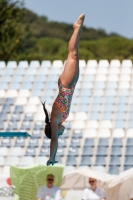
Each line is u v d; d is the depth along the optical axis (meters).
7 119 70.69
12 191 47.97
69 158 63.69
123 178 44.00
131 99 71.81
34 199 47.28
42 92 74.88
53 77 77.25
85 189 44.06
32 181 47.00
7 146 65.81
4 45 115.31
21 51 147.38
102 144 65.25
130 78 75.44
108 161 62.91
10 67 79.50
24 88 75.69
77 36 22.53
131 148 64.19
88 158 63.56
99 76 76.06
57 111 22.39
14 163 63.28
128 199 47.00
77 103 71.81
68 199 48.75
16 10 115.94
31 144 66.12
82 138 66.38
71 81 22.42
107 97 72.44
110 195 47.09
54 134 21.94
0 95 74.62
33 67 79.25
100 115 69.81
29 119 70.44
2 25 115.06
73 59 22.53
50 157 21.72
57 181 47.00
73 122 68.88
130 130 66.88
